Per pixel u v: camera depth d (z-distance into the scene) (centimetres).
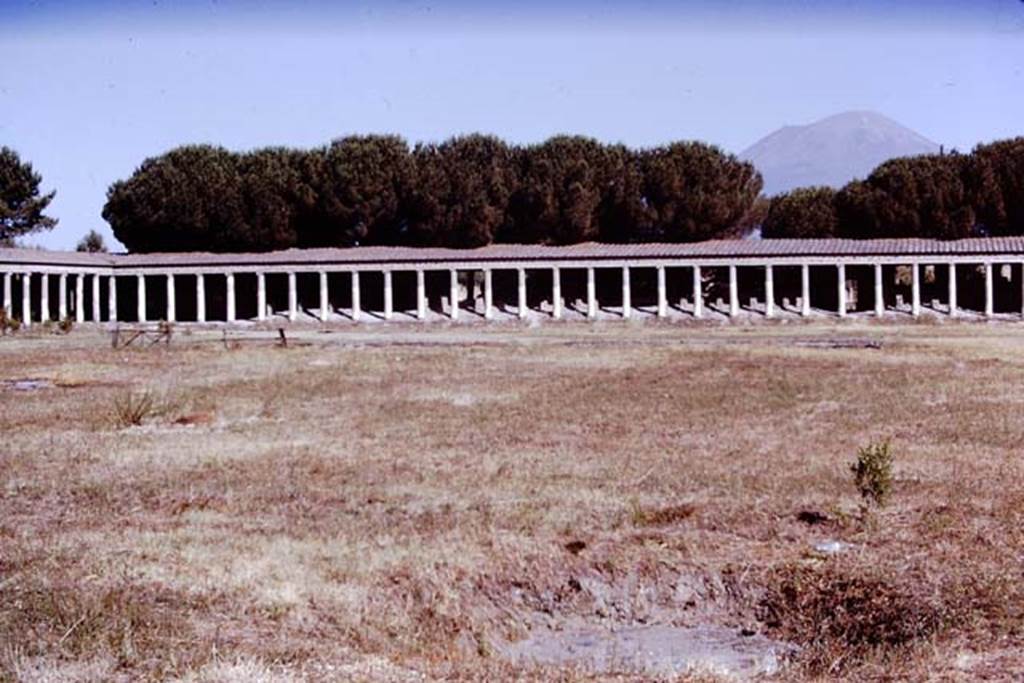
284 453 3278
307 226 12181
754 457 3092
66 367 5838
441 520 2397
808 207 12100
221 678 1444
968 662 1491
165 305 12469
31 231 13262
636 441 3422
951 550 2098
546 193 11750
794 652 1702
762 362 5803
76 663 1502
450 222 11756
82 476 2938
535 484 2758
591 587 1986
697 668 1568
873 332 8438
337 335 8762
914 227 11406
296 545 2181
